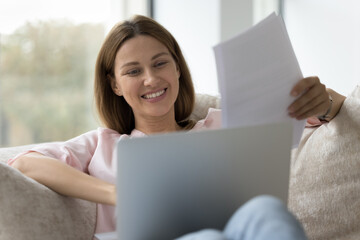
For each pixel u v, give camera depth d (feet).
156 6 10.78
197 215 3.26
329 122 4.82
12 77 8.98
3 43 8.84
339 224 4.56
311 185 4.75
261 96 3.88
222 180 3.28
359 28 10.81
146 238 3.11
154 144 2.99
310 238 4.64
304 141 5.07
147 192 3.04
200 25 10.23
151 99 5.14
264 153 3.41
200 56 10.27
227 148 3.24
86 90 9.80
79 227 4.45
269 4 12.26
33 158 4.55
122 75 5.17
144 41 5.10
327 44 11.44
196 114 6.08
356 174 4.57
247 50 3.69
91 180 4.29
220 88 3.69
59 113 9.53
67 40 9.49
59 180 4.32
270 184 3.50
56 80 9.45
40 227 4.02
